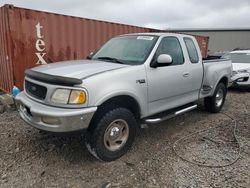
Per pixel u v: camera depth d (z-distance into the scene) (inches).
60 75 131.2
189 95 199.5
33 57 270.4
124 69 145.5
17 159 145.6
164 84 168.1
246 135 191.6
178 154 157.2
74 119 123.6
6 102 239.3
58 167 138.8
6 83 276.4
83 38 316.2
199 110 259.1
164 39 177.0
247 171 138.4
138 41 177.6
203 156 155.4
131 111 157.9
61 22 290.2
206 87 217.6
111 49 184.5
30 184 123.3
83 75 131.6
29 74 143.5
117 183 125.9
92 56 190.1
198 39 585.6
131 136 153.8
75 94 125.2
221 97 253.8
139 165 143.3
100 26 335.0
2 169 135.1
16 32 252.4
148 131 195.6
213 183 126.6
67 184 124.3
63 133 125.0
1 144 163.8
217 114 248.2
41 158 147.4
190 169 139.8
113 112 140.5
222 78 246.8
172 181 128.2
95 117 136.6
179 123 217.0
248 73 374.0
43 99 133.1
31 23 263.0
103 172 135.3
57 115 121.8
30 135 178.4
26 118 141.2
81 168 138.5
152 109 165.5
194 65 198.2
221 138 184.7
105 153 141.5
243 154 158.7
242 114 251.0
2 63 277.7
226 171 138.1
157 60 157.9
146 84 154.8
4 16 252.7
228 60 262.2
